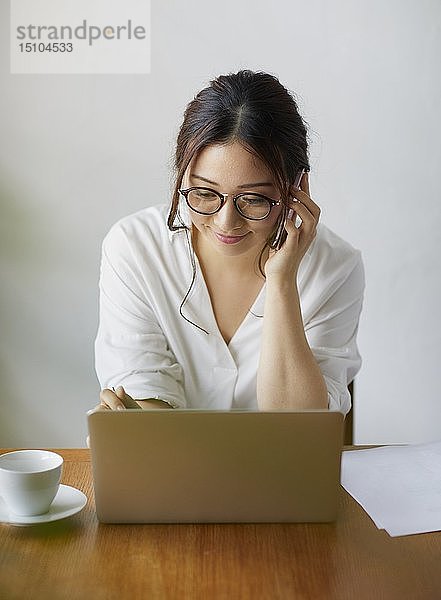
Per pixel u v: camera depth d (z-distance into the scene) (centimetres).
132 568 121
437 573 121
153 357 186
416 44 284
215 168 158
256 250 182
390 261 294
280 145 162
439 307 296
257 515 135
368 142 288
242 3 281
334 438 133
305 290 191
